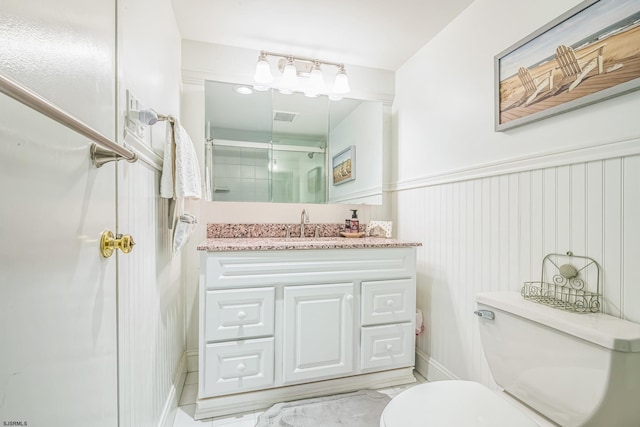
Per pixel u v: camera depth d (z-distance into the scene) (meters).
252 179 2.00
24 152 0.42
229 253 1.41
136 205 0.93
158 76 1.25
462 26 1.59
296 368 1.50
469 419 0.80
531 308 0.98
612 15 0.92
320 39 1.88
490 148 1.40
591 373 0.79
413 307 1.70
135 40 0.93
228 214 1.96
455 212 1.62
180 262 1.78
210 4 1.55
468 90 1.54
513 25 1.28
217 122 1.95
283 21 1.69
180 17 1.66
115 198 0.76
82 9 0.59
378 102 2.23
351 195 2.19
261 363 1.45
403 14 1.62
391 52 2.01
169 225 1.38
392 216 2.27
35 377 0.44
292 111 2.09
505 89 1.30
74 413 0.55
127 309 0.85
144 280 1.01
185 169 1.23
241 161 1.99
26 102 0.33
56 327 0.49
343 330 1.57
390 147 2.29
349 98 2.18
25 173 0.42
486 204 1.42
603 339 0.76
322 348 1.53
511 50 1.27
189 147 1.30
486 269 1.41
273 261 1.47
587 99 0.99
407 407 0.85
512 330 1.02
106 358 0.70
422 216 1.91
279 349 1.48
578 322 0.85
